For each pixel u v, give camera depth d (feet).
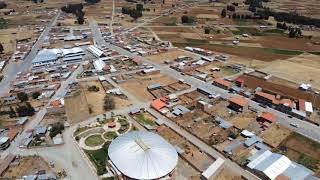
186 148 346.33
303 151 345.51
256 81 542.57
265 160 315.37
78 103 451.94
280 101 445.78
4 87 523.70
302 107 436.76
